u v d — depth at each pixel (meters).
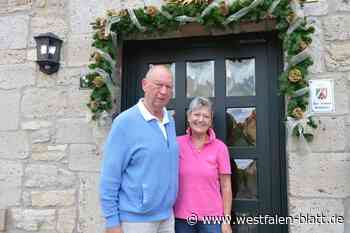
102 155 2.58
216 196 2.16
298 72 2.19
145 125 1.90
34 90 2.76
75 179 2.61
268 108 2.58
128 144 1.87
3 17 2.89
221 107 2.67
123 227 1.87
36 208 2.64
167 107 2.75
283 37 2.33
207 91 2.71
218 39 2.71
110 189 1.85
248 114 2.63
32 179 2.67
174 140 2.02
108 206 1.84
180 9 2.41
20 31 2.85
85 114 2.65
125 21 2.53
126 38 2.75
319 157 2.25
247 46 2.67
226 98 2.67
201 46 2.75
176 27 2.49
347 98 2.26
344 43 2.31
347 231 2.19
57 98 2.71
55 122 2.70
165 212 1.96
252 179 2.57
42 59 2.67
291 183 2.28
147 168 1.86
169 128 2.02
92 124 2.62
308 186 2.25
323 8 2.36
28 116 2.74
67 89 2.71
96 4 2.74
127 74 2.83
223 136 2.63
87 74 2.61
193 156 2.19
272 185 2.52
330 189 2.22
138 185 1.86
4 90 2.81
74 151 2.63
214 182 2.16
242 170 2.59
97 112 2.52
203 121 2.19
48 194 2.64
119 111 2.73
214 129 2.65
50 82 2.74
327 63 2.31
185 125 2.71
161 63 2.81
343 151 2.23
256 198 2.54
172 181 1.96
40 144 2.70
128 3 2.68
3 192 2.70
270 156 2.54
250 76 2.66
